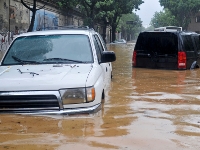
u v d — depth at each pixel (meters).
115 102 6.81
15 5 30.72
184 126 5.12
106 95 7.60
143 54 13.30
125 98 7.27
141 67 13.43
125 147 4.16
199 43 14.32
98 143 4.28
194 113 5.96
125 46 43.19
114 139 4.43
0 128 4.73
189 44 13.12
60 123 4.95
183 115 5.81
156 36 12.98
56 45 6.62
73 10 47.81
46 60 6.38
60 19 43.09
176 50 12.59
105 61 6.71
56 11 41.19
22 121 4.98
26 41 6.79
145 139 4.47
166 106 6.52
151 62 13.12
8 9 29.42
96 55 6.55
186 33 13.21
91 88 5.28
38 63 6.34
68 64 6.25
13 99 5.16
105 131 4.75
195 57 13.33
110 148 4.11
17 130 4.67
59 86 5.16
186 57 12.63
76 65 6.19
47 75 5.57
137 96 7.54
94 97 5.33
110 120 5.35
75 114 5.16
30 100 5.14
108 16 44.22
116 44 51.94
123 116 5.63
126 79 10.38
